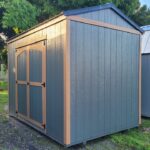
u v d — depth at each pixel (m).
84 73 3.71
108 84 4.12
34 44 4.48
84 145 3.75
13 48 5.62
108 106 4.13
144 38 6.71
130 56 4.54
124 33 4.39
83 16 3.66
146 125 5.05
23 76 5.08
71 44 3.50
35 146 3.72
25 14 8.72
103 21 3.98
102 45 3.98
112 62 4.18
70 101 3.52
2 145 3.73
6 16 8.35
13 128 4.74
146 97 5.79
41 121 4.30
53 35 3.79
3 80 14.48
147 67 5.72
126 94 4.48
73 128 3.57
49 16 10.41
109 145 3.79
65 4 10.01
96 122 3.92
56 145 3.77
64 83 3.50
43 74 4.16
